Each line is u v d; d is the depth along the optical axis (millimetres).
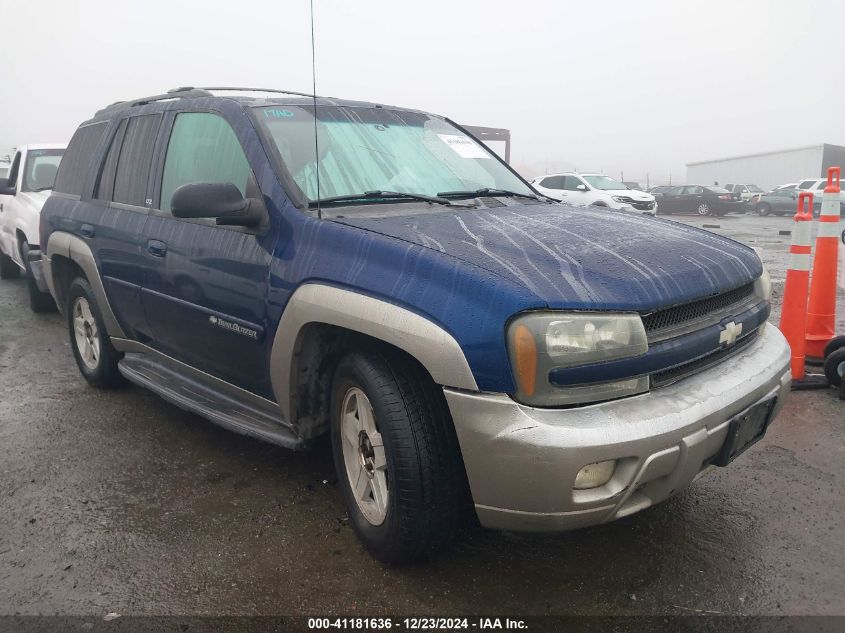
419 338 2316
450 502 2494
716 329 2578
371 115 3682
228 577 2650
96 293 4344
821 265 5031
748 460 3598
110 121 4566
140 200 3963
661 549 2814
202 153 3531
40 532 2977
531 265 2355
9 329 6734
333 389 2857
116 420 4258
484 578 2635
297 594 2551
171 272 3539
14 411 4422
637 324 2266
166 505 3207
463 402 2248
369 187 3197
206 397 3602
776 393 2744
